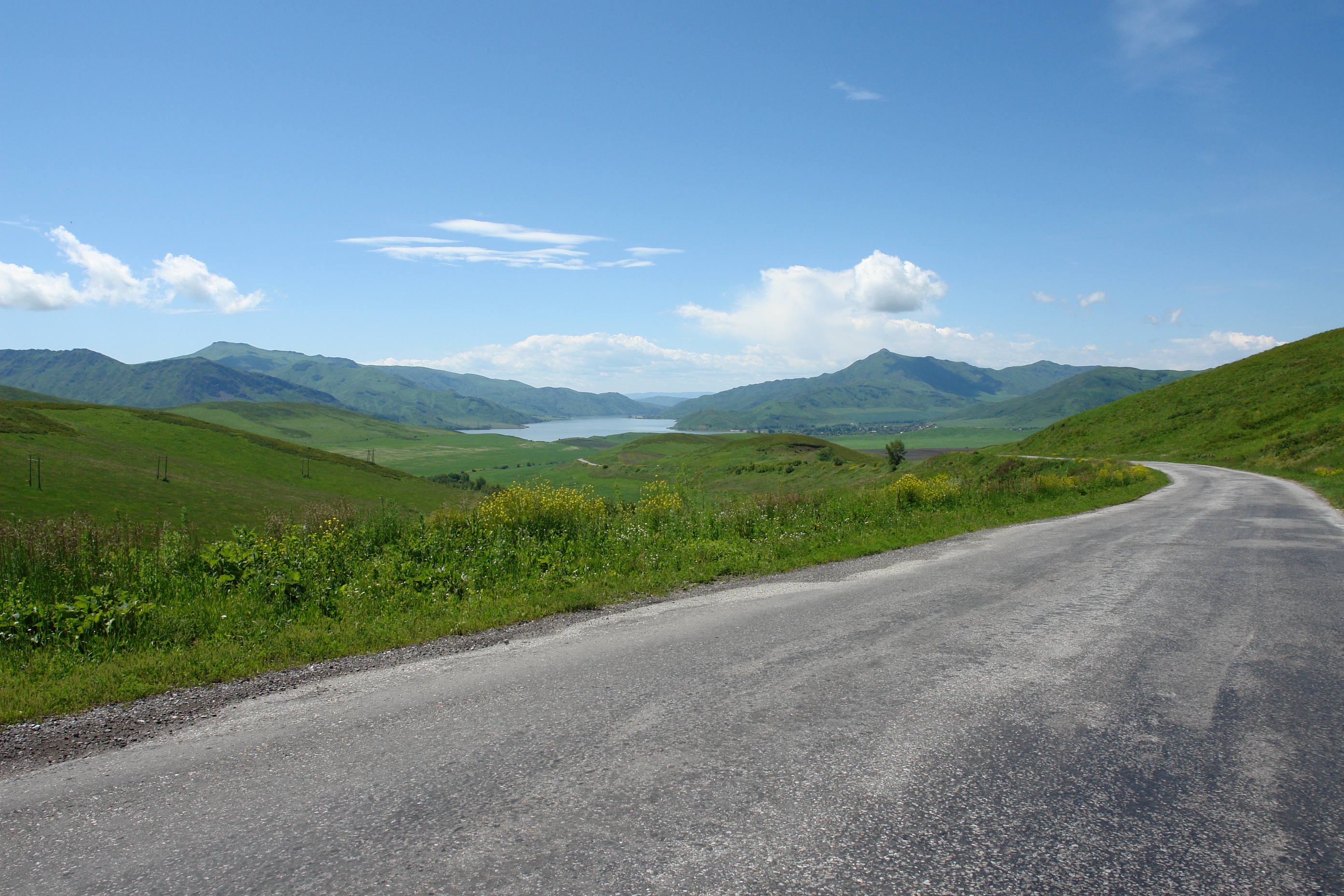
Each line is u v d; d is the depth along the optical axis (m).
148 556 9.47
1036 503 22.06
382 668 5.84
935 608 7.62
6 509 53.97
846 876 2.76
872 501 19.02
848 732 4.20
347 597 8.40
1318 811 3.24
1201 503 22.62
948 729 4.23
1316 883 2.69
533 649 6.28
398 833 3.15
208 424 139.25
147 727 4.63
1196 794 3.41
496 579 9.62
